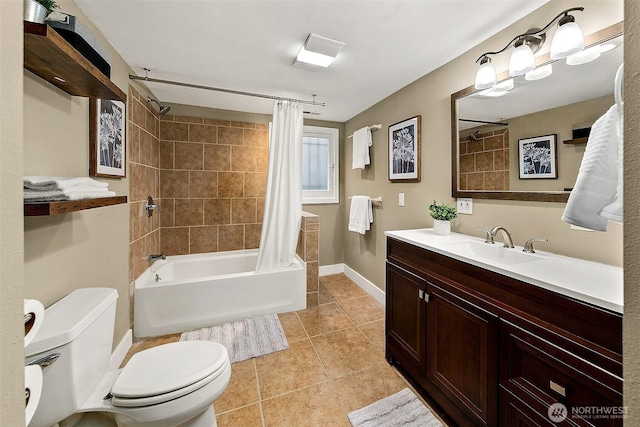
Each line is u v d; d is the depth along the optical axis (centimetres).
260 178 323
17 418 38
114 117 169
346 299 279
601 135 85
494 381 106
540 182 132
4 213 36
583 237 117
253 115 317
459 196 177
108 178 165
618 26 105
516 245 144
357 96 258
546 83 128
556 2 125
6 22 36
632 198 39
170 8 133
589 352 78
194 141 293
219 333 212
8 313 37
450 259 130
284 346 195
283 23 145
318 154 350
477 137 164
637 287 39
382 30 151
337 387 155
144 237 230
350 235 344
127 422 100
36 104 105
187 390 103
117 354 175
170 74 208
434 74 198
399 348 165
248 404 143
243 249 319
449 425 130
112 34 155
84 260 138
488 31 152
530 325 94
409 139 223
